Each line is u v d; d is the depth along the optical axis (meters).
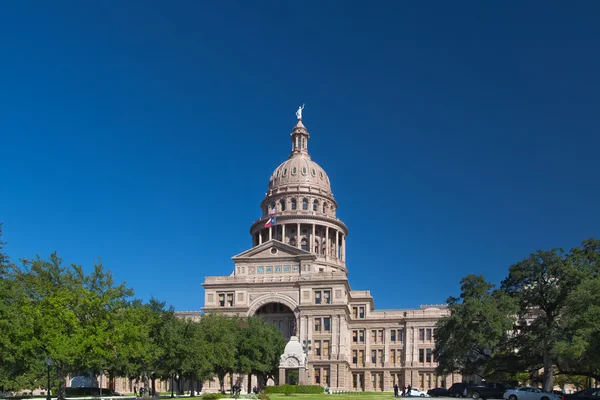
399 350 157.75
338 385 141.25
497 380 99.31
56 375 83.69
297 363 110.75
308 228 180.00
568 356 70.81
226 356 109.38
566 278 85.88
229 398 82.62
